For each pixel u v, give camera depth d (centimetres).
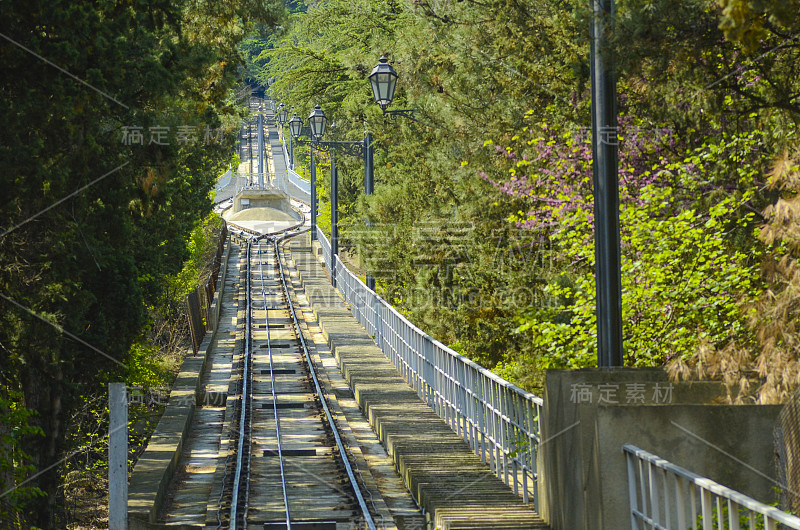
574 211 4884
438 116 7369
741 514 2498
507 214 5978
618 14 3288
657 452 2555
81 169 4428
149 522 4072
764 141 4034
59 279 4984
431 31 6888
